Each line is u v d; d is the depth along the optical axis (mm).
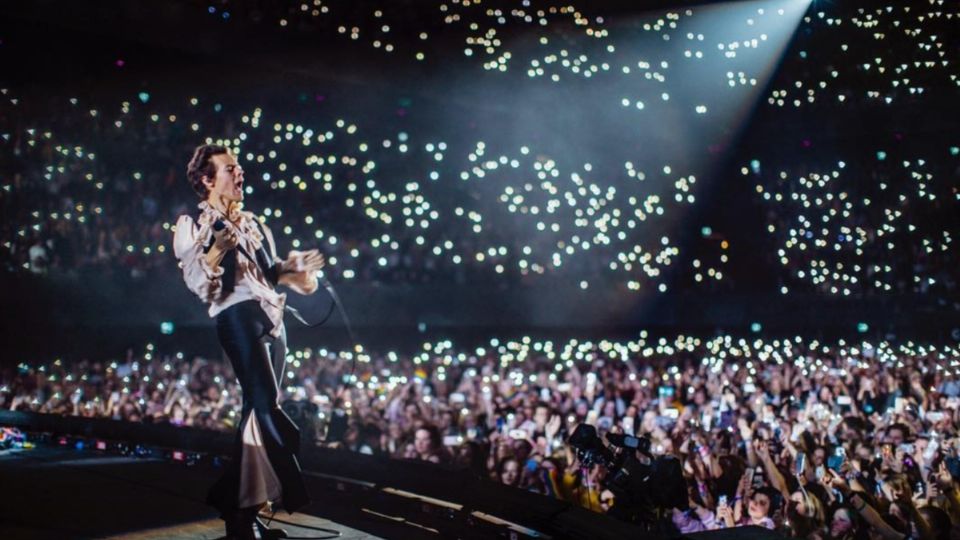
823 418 12148
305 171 25906
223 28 24625
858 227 26453
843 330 25578
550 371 19531
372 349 25203
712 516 8375
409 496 5707
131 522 5129
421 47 26828
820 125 26438
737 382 16594
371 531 5176
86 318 21844
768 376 17016
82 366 18109
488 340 25719
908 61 25625
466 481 5562
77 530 4949
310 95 27094
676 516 8359
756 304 25484
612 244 26234
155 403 14047
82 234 22344
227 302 4660
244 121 23688
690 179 25547
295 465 4562
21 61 24641
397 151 26969
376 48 26375
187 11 24094
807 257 26578
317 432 10133
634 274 26000
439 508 5488
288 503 4512
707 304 25562
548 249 25734
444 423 12039
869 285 25766
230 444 6883
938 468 9141
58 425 8109
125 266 22281
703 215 27375
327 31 26031
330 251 24797
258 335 4648
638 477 5113
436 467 5812
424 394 15211
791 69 26656
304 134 26328
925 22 25422
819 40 26438
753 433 10422
